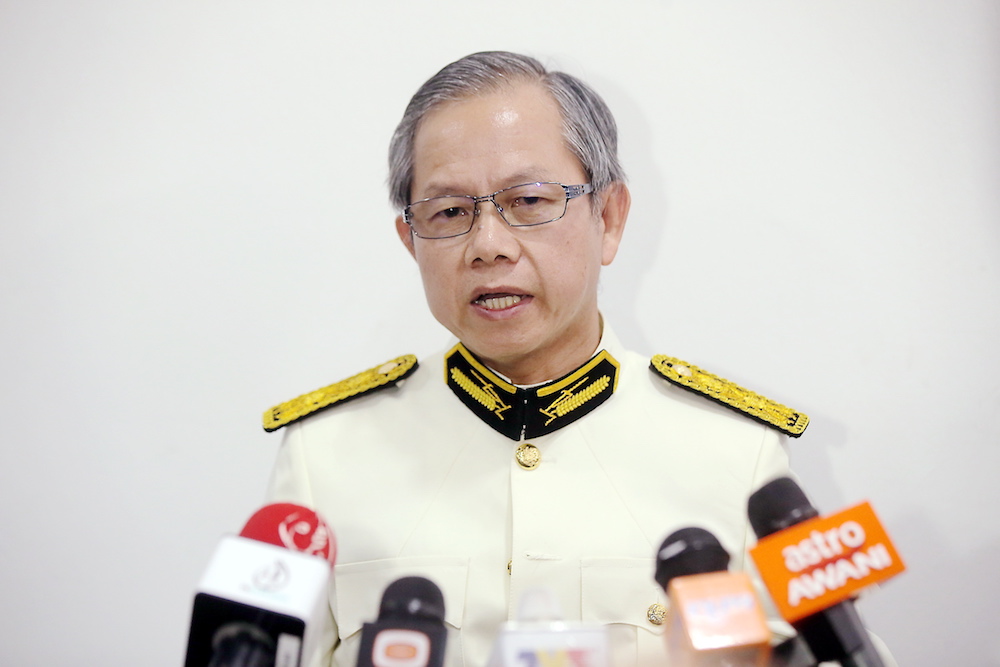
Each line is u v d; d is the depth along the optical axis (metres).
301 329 1.88
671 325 1.85
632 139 1.85
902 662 1.81
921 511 1.81
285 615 0.68
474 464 1.38
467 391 1.43
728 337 1.84
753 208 1.83
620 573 1.26
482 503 1.34
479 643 1.26
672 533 0.83
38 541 1.88
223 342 1.88
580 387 1.40
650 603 1.25
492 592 1.28
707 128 1.84
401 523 1.33
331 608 1.32
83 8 1.89
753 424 1.43
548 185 1.27
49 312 1.88
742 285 1.84
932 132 1.80
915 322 1.81
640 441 1.38
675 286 1.85
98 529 1.88
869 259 1.81
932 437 1.80
